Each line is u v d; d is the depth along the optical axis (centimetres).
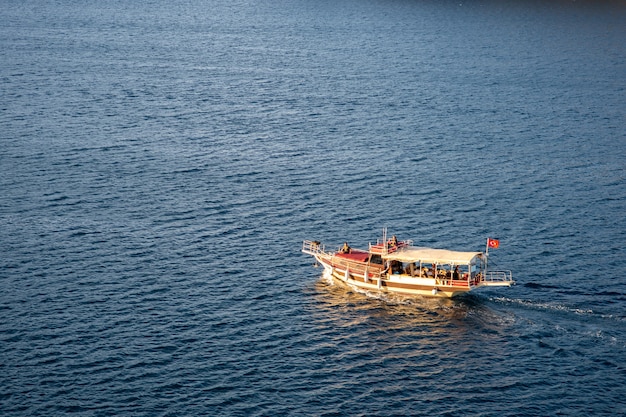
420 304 9256
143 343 8319
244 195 12644
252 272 10050
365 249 10756
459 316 8981
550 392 7600
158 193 12594
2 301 9062
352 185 13188
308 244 10925
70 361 7950
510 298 9388
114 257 10312
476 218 11888
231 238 11038
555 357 8175
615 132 16800
